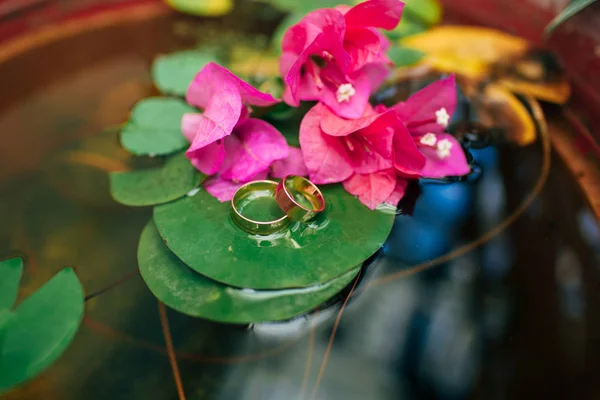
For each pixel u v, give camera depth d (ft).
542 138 0.95
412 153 0.83
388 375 0.70
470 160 0.91
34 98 1.00
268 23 1.19
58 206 0.85
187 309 0.71
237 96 0.79
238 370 0.70
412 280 0.78
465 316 0.75
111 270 0.78
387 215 0.81
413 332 0.74
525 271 0.79
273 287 0.72
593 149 0.94
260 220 0.78
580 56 1.09
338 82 0.87
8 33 1.10
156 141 0.90
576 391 0.70
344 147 0.84
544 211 0.85
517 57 1.09
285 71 0.88
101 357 0.71
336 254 0.76
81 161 0.90
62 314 0.72
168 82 1.00
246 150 0.82
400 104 0.85
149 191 0.83
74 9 1.17
